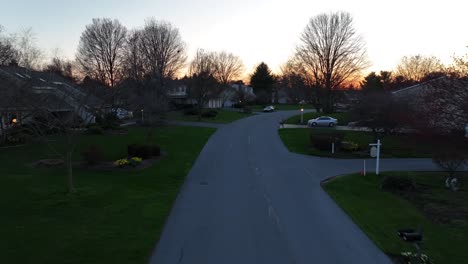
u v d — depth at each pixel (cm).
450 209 1168
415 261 755
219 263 755
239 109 7231
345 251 833
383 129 2427
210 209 1131
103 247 811
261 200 1247
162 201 1207
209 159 2044
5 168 1708
